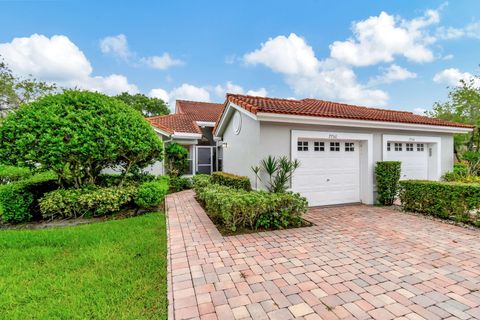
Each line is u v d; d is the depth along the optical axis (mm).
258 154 7168
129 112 7770
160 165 12625
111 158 7145
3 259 4238
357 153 8859
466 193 5945
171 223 6281
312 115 7129
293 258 4070
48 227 6219
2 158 6094
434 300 2869
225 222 5801
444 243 4738
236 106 8500
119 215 7211
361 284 3234
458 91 18188
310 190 8117
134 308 2871
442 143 10180
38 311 2859
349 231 5523
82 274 3709
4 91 17641
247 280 3357
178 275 3520
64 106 6559
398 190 7996
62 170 7098
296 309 2719
